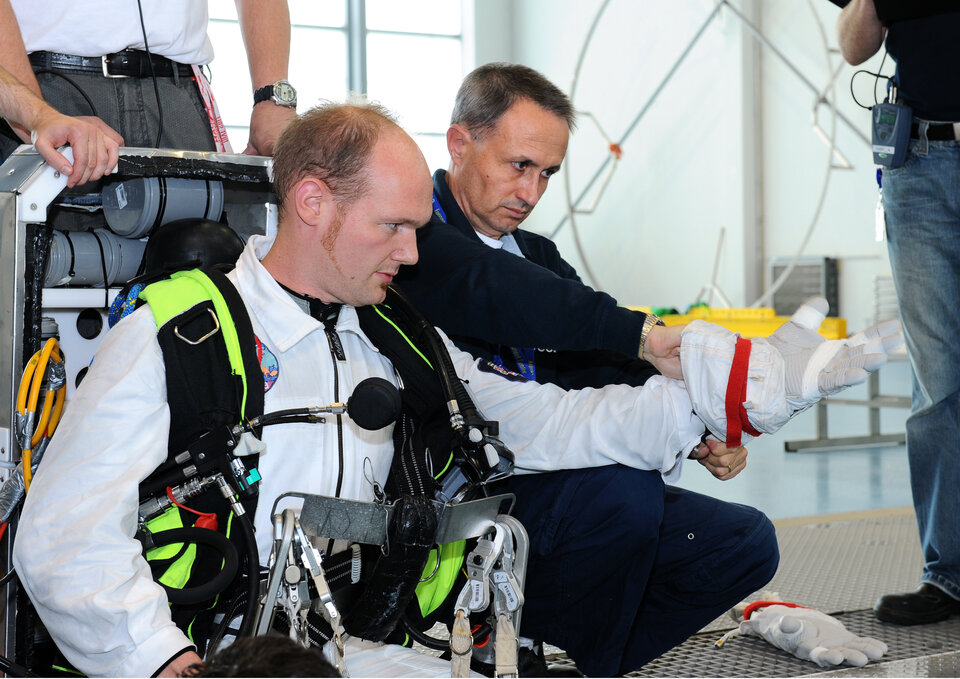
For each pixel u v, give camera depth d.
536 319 1.54
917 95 2.32
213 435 1.17
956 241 2.33
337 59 12.02
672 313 7.48
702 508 1.75
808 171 8.72
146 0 1.84
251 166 1.54
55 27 1.78
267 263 1.34
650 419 1.45
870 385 5.60
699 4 9.64
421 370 1.35
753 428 1.34
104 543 1.09
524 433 1.53
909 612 2.28
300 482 1.26
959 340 2.33
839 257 8.38
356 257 1.26
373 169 1.23
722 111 9.43
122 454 1.14
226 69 11.21
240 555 1.23
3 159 1.82
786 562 2.84
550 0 11.92
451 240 1.66
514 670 1.12
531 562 1.62
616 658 1.64
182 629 1.22
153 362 1.18
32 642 1.37
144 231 1.56
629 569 1.58
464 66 12.55
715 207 9.56
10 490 1.32
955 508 2.30
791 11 8.84
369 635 1.22
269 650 0.71
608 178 9.31
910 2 2.27
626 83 10.75
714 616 1.77
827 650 1.95
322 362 1.31
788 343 1.38
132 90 1.86
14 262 1.34
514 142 1.79
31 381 1.33
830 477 4.54
